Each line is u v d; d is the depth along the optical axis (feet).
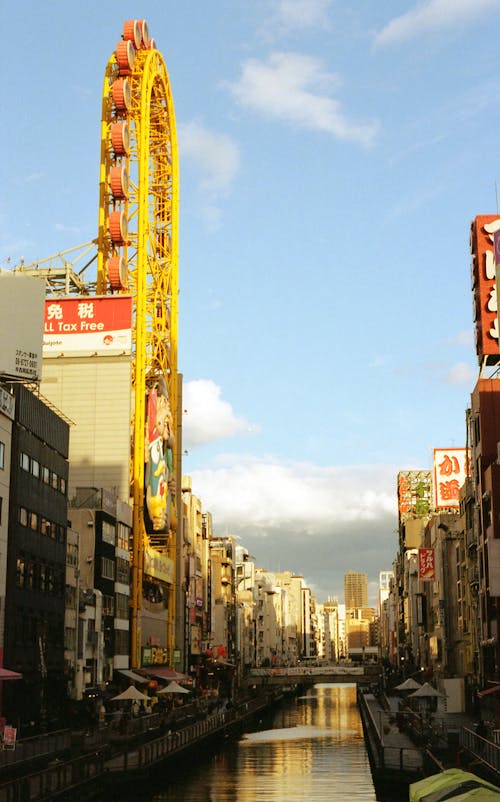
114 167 460.14
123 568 392.68
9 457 253.85
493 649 299.99
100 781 183.42
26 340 260.83
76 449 438.40
